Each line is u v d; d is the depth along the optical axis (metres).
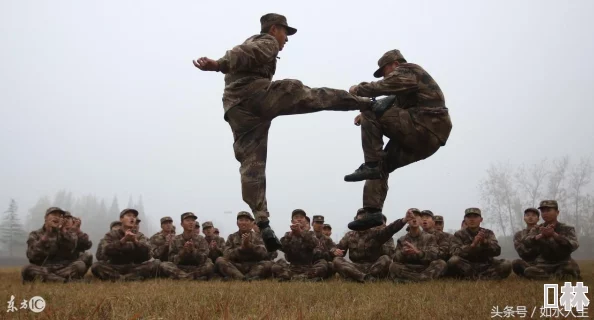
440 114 5.19
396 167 5.54
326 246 12.42
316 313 4.30
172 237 12.66
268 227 4.71
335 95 5.06
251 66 4.80
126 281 10.57
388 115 5.18
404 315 4.28
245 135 4.90
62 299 5.70
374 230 11.29
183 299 5.33
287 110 4.88
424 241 10.69
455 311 4.54
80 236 12.28
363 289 7.15
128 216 11.02
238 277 11.28
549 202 10.44
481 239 10.00
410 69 5.27
